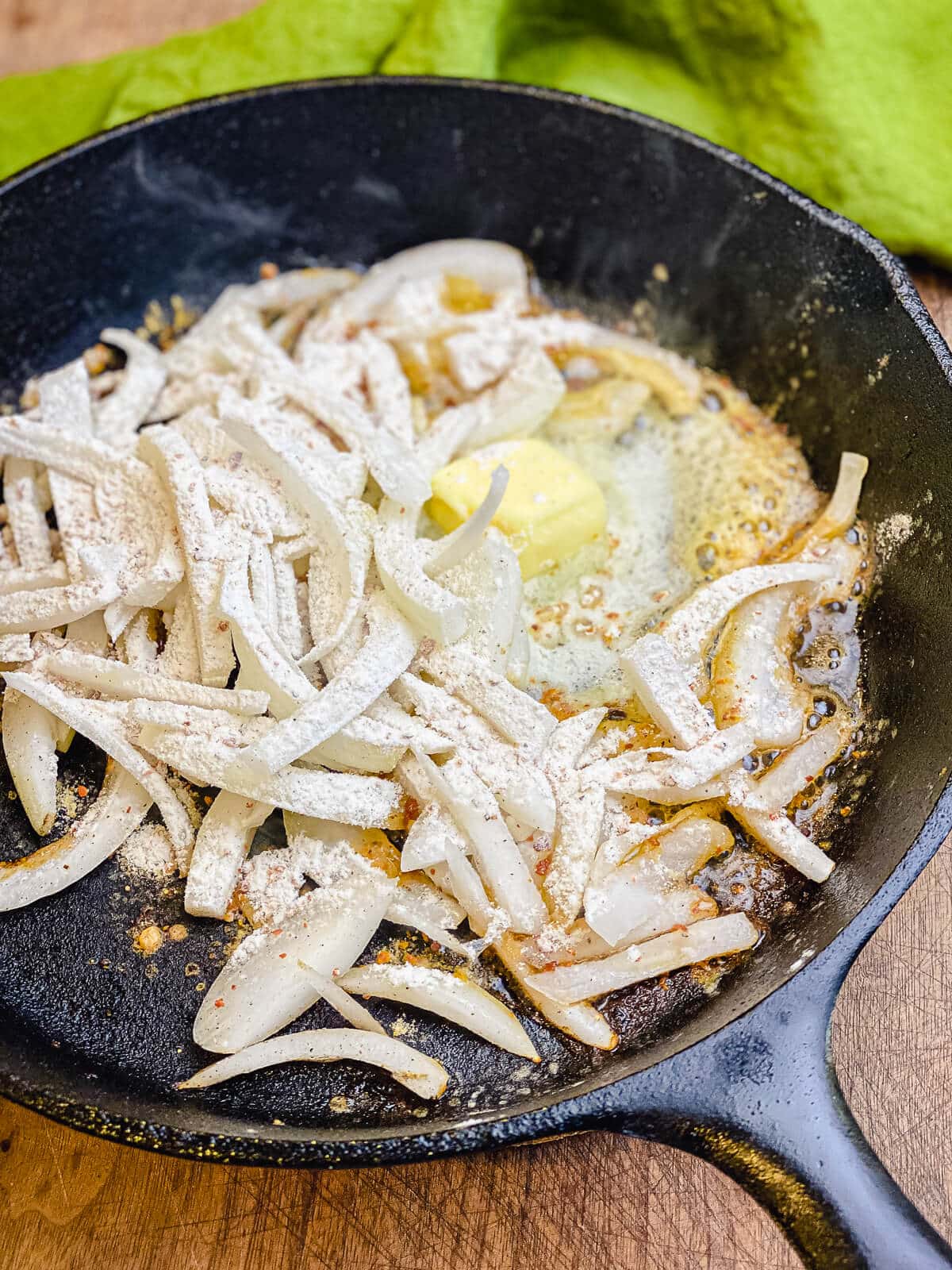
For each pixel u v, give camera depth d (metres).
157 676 0.26
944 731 0.23
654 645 0.26
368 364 0.32
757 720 0.26
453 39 0.35
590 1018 0.23
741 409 0.33
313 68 0.36
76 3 0.41
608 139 0.31
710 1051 0.20
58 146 0.37
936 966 0.26
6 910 0.25
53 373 0.31
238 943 0.25
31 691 0.26
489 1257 0.24
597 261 0.34
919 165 0.34
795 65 0.33
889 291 0.27
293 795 0.25
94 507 0.29
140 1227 0.24
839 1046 0.25
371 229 0.35
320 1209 0.24
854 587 0.28
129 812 0.26
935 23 0.33
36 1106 0.21
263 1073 0.23
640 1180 0.24
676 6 0.35
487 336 0.32
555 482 0.29
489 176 0.34
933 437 0.26
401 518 0.28
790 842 0.25
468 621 0.27
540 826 0.25
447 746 0.25
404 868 0.24
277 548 0.28
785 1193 0.19
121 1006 0.25
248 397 0.32
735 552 0.30
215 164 0.33
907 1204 0.19
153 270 0.34
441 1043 0.24
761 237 0.30
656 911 0.24
